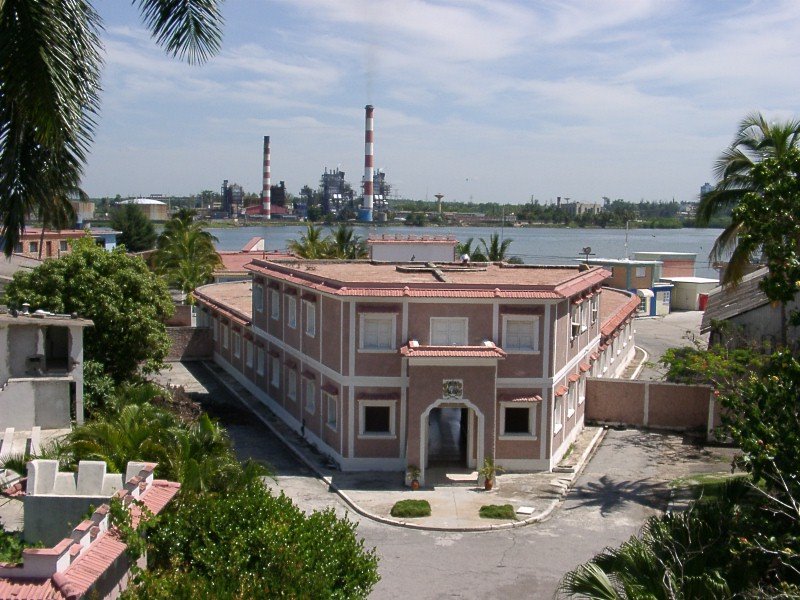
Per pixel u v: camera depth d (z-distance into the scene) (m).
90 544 14.95
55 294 37.91
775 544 15.95
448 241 58.03
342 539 18.53
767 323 34.88
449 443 36.41
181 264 73.00
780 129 33.78
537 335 32.91
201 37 18.05
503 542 25.98
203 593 15.22
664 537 16.59
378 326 32.94
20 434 30.77
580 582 15.33
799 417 18.16
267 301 43.44
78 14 16.58
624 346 56.72
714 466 33.50
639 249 198.62
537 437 33.09
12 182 16.58
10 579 13.47
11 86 15.52
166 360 56.94
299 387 38.62
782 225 20.59
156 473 21.05
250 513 18.50
